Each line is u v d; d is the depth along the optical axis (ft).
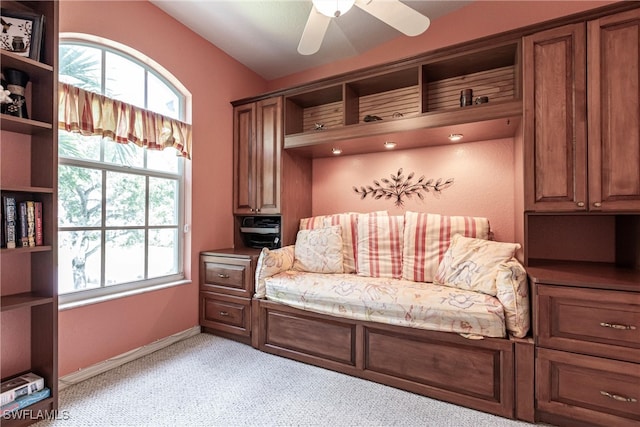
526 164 6.11
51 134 5.39
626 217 6.35
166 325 8.28
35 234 5.30
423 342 5.98
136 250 7.90
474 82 8.00
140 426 5.03
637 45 5.22
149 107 8.15
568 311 4.94
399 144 8.79
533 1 7.52
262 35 9.14
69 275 6.58
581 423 4.91
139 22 7.54
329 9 5.42
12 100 5.08
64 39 6.39
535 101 6.03
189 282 8.93
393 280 7.55
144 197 8.10
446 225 7.75
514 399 5.24
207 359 7.47
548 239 7.34
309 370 6.95
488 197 8.21
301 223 9.93
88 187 6.92
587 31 5.59
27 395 5.10
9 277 5.48
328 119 10.14
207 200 9.48
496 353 5.38
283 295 7.57
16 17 5.16
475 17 8.14
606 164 5.43
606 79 5.44
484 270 6.25
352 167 10.20
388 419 5.25
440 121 7.09
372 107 9.41
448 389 5.74
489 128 7.18
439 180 8.84
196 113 9.07
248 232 10.39
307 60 10.54
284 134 9.46
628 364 4.56
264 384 6.34
